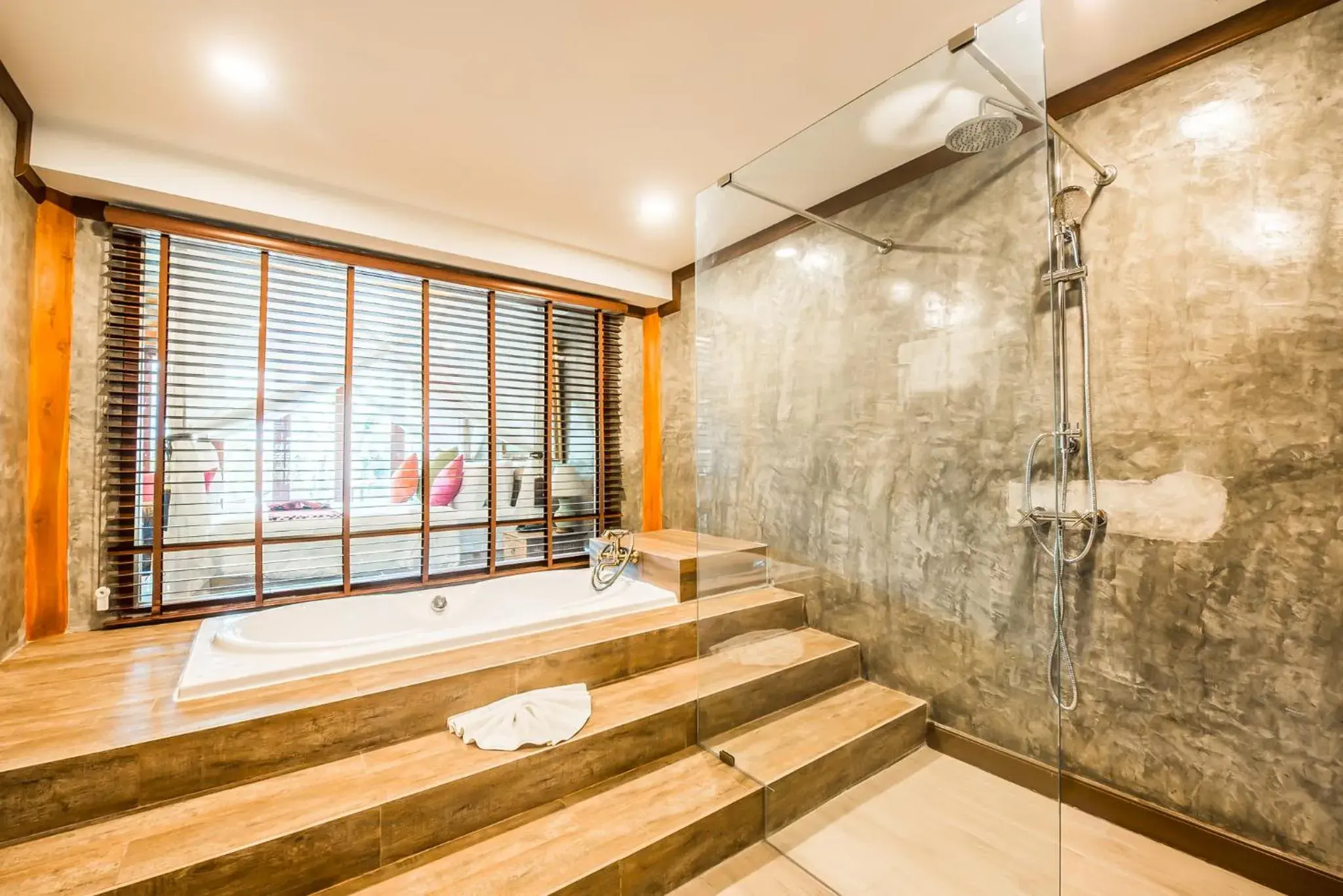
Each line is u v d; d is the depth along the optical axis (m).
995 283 1.97
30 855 1.31
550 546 3.68
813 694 2.35
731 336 2.74
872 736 2.09
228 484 2.68
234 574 2.71
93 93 1.95
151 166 2.27
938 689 2.11
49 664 2.03
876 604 2.35
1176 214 1.79
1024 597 1.91
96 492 2.43
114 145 2.21
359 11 1.59
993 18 1.61
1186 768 1.76
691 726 2.16
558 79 1.91
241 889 1.33
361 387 3.06
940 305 2.14
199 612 2.58
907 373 2.26
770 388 2.78
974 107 1.79
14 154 2.02
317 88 1.94
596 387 3.94
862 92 2.00
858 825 1.85
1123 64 1.88
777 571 2.73
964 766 1.96
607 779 1.93
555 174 2.57
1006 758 1.86
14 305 2.08
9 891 1.20
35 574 2.28
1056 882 1.57
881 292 2.33
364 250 3.00
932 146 2.03
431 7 1.58
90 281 2.40
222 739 1.58
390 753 1.78
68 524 2.36
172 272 2.57
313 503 2.90
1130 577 1.87
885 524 2.34
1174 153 1.79
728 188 2.51
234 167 2.44
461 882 1.44
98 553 2.43
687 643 2.60
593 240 3.39
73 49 1.73
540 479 3.70
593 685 2.30
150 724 1.58
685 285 3.93
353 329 3.01
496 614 3.16
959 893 1.58
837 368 2.51
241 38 1.69
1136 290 1.87
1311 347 1.56
